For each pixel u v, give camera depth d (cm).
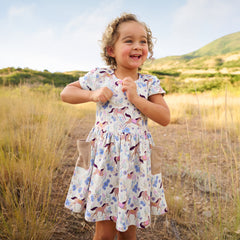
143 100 132
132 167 131
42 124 284
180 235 186
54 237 167
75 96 139
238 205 192
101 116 139
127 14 141
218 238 173
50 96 407
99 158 131
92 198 128
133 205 132
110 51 150
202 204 230
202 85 2011
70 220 188
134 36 135
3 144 251
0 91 280
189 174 293
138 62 138
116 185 131
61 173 259
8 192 174
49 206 196
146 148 138
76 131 460
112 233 137
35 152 246
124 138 131
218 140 448
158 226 198
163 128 589
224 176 291
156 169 142
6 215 171
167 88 2084
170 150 407
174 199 221
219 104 725
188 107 846
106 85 141
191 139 477
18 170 215
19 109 322
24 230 155
